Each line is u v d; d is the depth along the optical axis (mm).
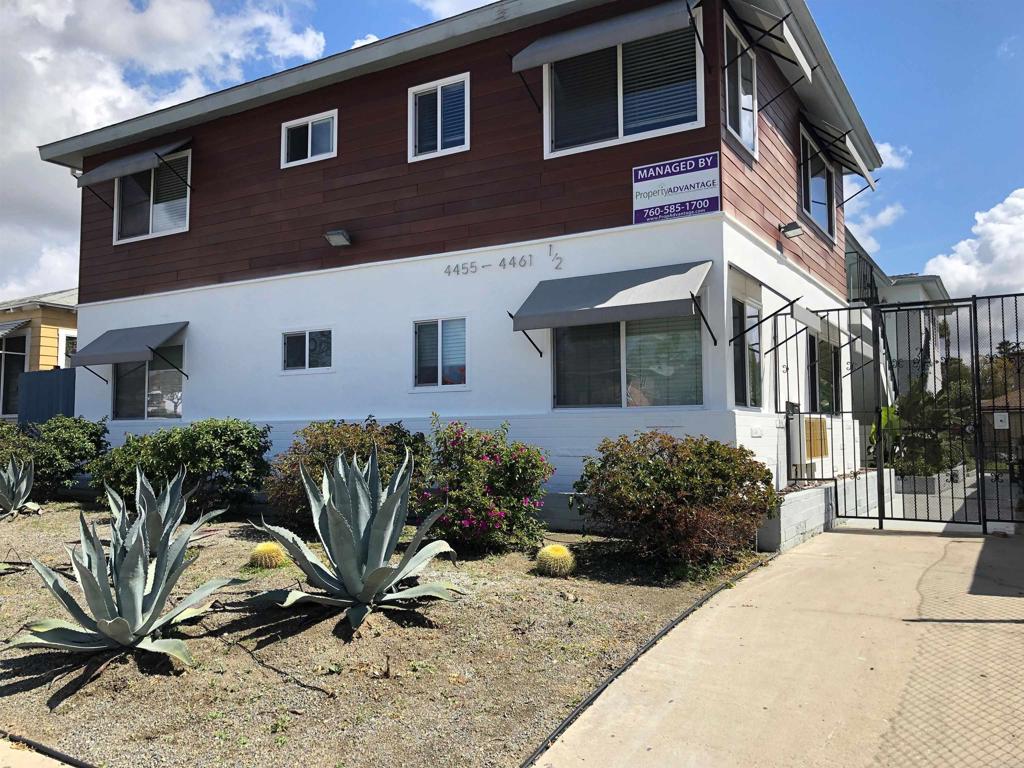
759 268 10875
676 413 9336
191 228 14094
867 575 7371
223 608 5945
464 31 10977
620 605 6219
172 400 14141
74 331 21922
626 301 9055
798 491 9938
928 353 16281
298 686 4582
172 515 7676
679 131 9664
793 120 13039
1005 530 10188
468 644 5230
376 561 5762
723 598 6547
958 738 3891
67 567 7801
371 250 12031
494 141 10992
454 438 8453
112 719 4250
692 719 4164
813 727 4051
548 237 10469
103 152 15422
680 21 8812
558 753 3805
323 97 12695
